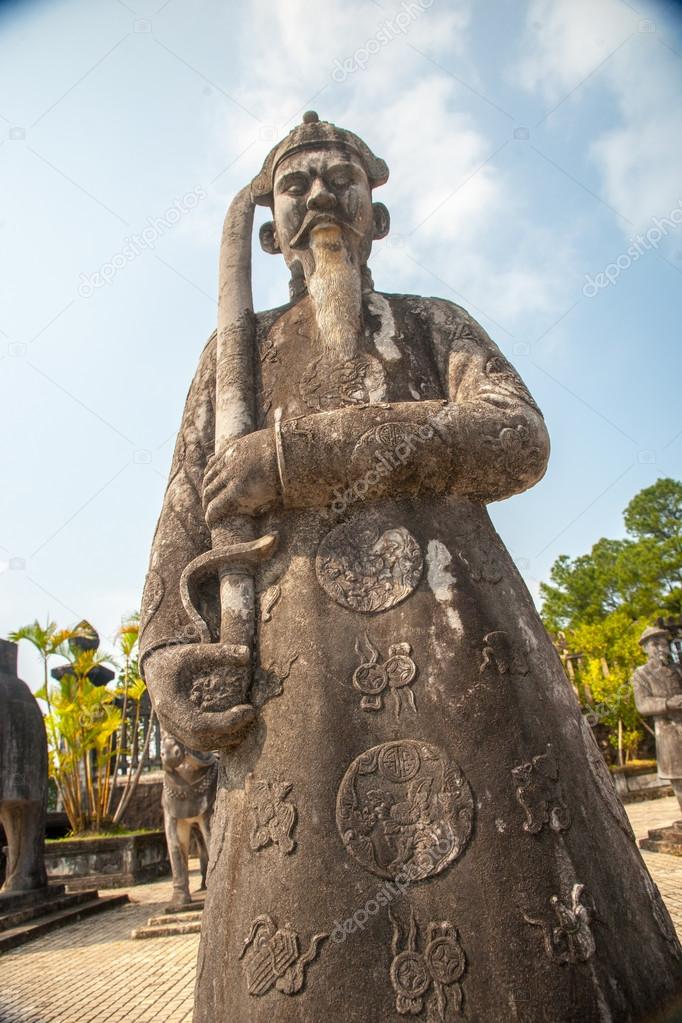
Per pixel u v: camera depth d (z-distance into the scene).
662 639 10.16
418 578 2.61
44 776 9.54
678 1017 2.09
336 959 2.07
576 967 2.06
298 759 2.37
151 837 14.04
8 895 8.63
